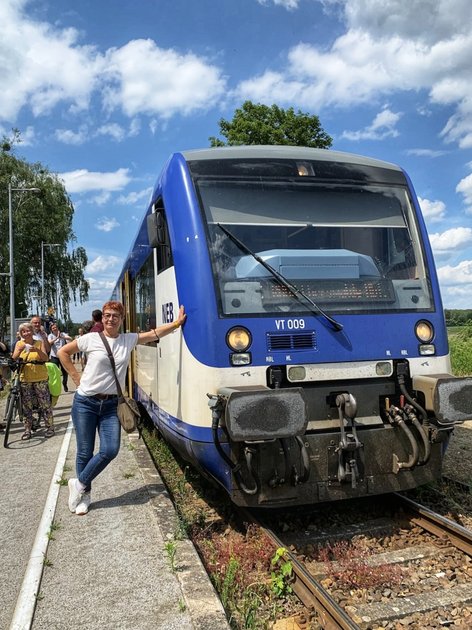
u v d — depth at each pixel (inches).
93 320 372.2
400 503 211.9
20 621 133.4
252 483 179.3
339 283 199.5
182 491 239.8
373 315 198.1
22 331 349.4
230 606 146.8
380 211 218.2
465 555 175.0
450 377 187.3
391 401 197.9
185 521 196.5
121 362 206.2
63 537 182.1
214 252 193.6
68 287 1988.2
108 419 206.7
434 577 163.9
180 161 208.5
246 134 1129.4
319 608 144.3
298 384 188.2
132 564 161.8
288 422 168.6
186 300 193.5
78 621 133.9
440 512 213.8
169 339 220.2
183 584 148.6
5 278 1622.8
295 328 189.3
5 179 1626.5
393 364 198.5
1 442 347.6
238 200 203.0
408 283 209.3
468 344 707.4
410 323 202.7
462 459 293.6
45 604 141.8
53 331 593.9
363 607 147.4
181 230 200.2
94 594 145.9
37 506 221.9
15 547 183.2
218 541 193.8
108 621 133.6
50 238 1748.3
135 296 348.2
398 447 191.8
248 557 175.6
